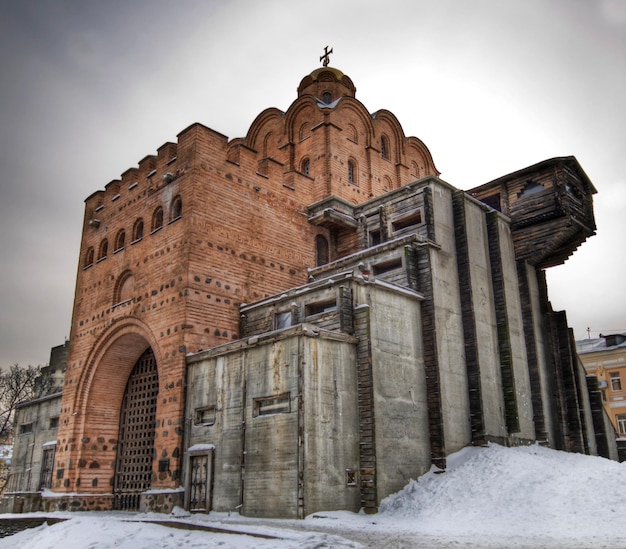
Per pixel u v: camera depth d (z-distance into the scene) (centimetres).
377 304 2234
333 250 3181
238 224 2781
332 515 1836
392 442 2091
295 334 1992
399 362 2231
